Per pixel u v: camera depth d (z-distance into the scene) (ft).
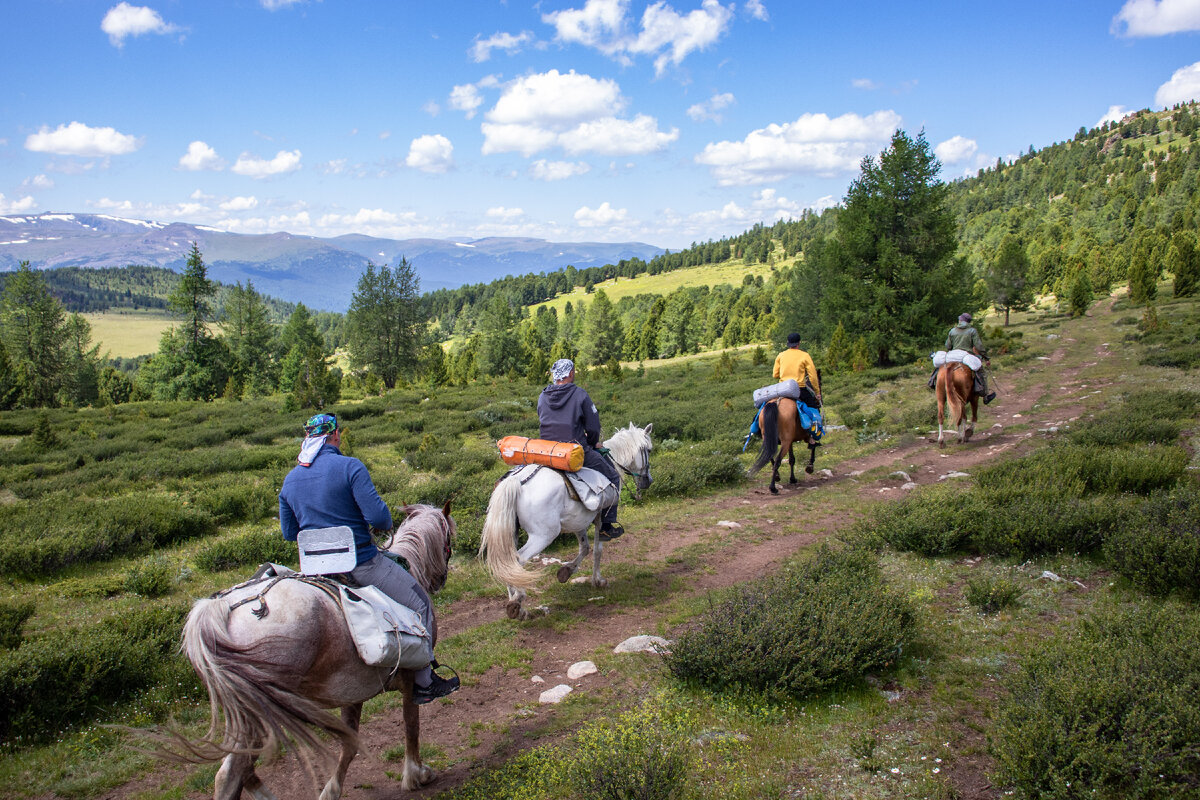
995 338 124.57
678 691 16.87
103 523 35.96
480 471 53.78
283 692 9.88
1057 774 11.22
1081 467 29.60
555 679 18.47
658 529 33.71
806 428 39.81
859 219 120.88
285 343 279.90
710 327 398.83
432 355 208.95
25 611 23.20
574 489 21.56
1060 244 416.26
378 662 10.98
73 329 208.85
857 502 35.27
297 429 84.89
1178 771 10.97
